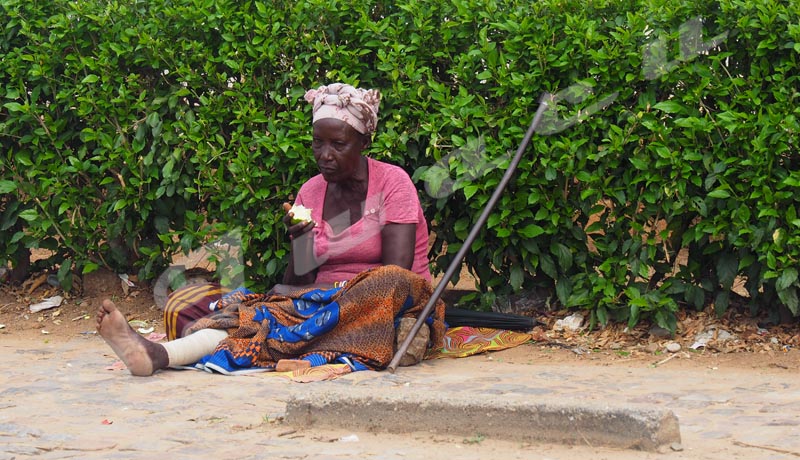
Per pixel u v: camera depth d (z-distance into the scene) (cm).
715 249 563
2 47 671
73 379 484
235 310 534
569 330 600
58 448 341
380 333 517
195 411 405
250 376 496
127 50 640
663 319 568
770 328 571
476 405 348
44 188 658
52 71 657
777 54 546
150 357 488
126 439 353
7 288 720
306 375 486
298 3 617
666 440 327
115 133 657
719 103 546
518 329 601
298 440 350
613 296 577
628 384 471
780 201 539
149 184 657
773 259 532
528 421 339
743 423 371
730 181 548
